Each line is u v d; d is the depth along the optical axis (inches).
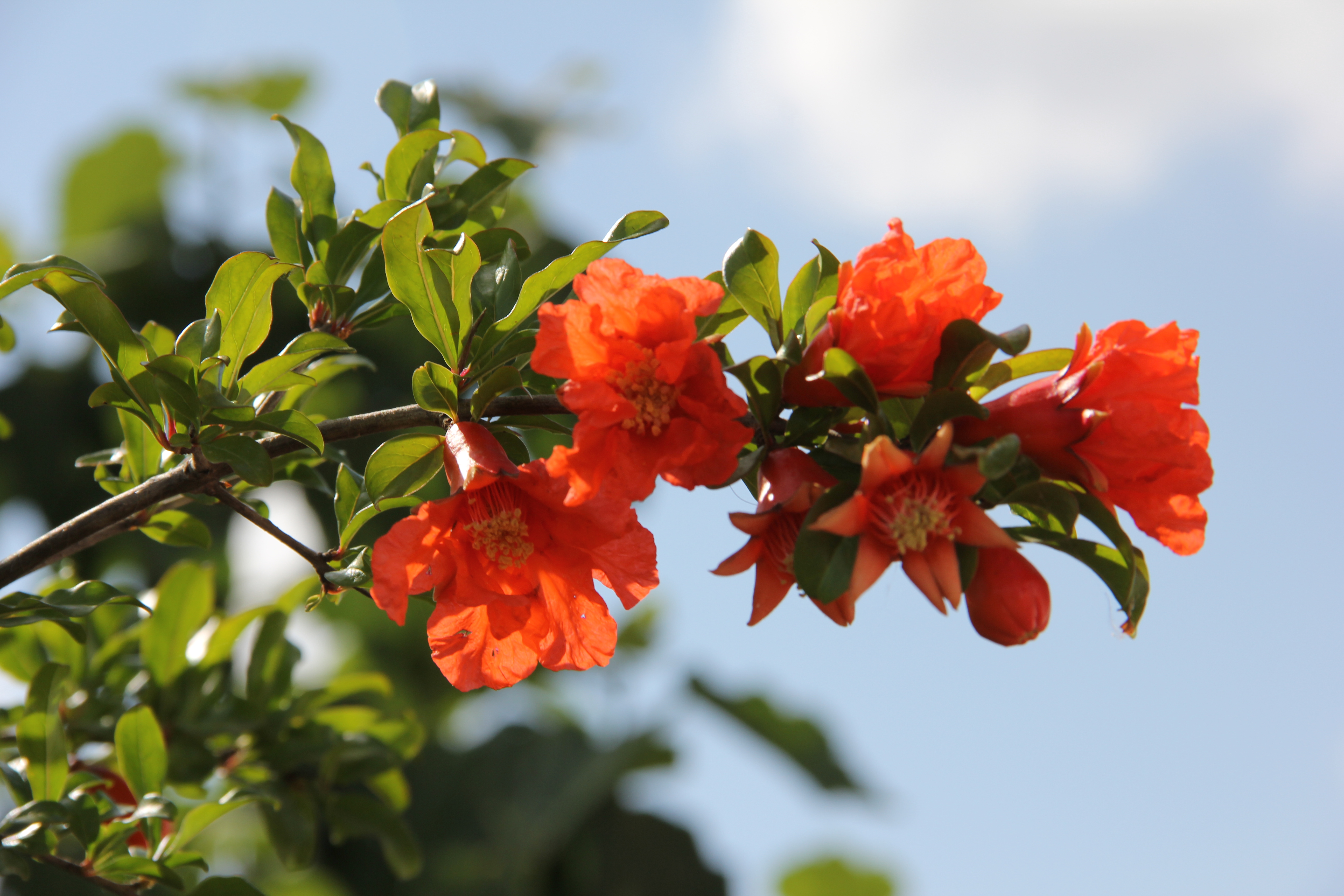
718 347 46.1
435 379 45.4
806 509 44.7
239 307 46.6
